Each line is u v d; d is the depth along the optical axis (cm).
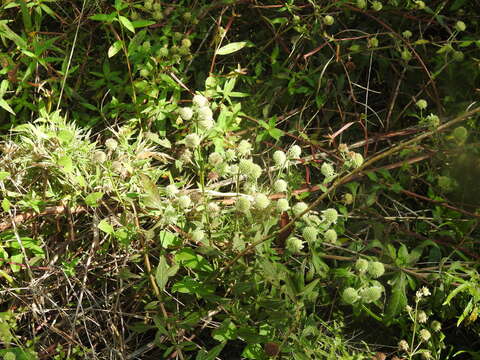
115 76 94
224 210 78
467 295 77
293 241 68
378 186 90
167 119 98
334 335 77
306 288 64
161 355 77
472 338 83
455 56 98
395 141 102
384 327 82
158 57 92
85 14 97
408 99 106
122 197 77
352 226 84
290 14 106
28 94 91
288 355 68
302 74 101
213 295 69
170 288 79
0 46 98
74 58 98
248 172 70
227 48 94
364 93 108
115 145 77
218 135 89
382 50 107
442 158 89
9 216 76
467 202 88
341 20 109
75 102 97
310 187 91
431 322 79
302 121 102
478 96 100
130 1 95
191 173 92
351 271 77
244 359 79
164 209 73
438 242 86
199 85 99
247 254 73
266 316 68
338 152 97
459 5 102
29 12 90
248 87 102
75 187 78
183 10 100
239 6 105
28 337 75
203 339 80
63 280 77
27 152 79
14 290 75
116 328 73
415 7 103
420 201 96
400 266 74
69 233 79
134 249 77
